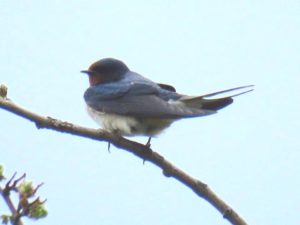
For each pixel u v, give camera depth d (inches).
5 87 376.8
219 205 374.9
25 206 275.0
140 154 426.3
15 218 273.1
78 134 406.9
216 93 441.1
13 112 376.8
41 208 277.0
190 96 459.2
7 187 277.0
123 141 427.2
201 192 379.2
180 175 393.7
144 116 474.0
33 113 380.8
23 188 277.9
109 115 504.1
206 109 447.2
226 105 441.7
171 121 482.0
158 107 470.6
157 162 419.2
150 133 490.9
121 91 512.1
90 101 522.3
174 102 471.2
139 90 512.7
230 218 371.2
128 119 489.4
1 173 278.2
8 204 275.3
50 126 387.9
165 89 529.7
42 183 281.7
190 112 441.1
